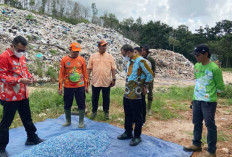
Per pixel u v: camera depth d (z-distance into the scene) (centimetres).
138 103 384
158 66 2577
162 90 1121
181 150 382
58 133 442
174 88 1141
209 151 354
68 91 478
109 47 2317
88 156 341
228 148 405
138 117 389
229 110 698
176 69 2562
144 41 6800
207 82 346
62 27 2306
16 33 1598
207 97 345
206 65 349
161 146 396
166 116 602
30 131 386
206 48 340
